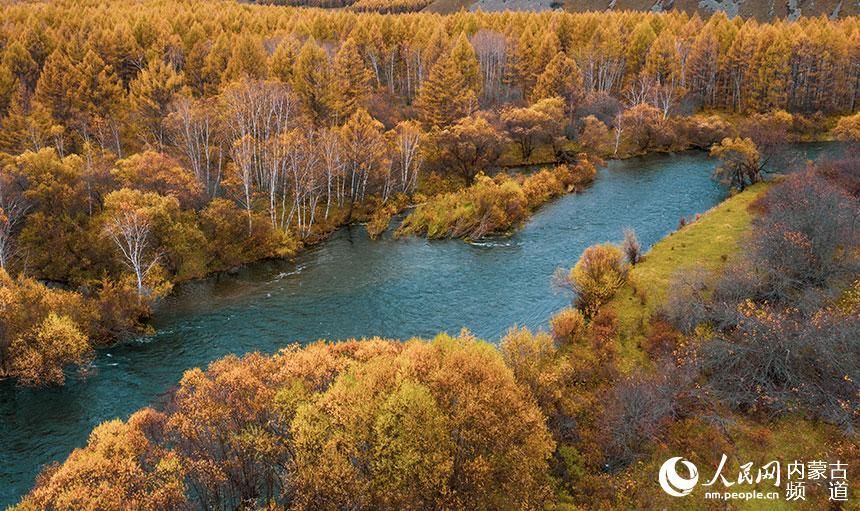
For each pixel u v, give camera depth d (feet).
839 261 155.74
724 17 545.44
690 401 116.06
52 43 326.85
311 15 534.78
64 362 151.53
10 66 303.07
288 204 265.34
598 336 149.28
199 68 336.70
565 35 503.61
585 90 428.15
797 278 151.94
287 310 186.09
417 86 421.18
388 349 128.36
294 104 291.58
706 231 215.51
